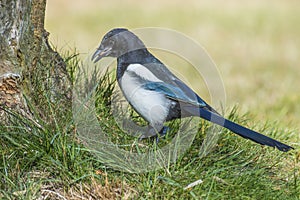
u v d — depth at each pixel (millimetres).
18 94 9172
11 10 9094
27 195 8312
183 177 8742
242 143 9992
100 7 36875
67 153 8750
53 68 9914
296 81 21609
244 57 26250
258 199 8742
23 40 9305
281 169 9953
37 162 8719
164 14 35750
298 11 37375
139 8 37344
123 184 8609
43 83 9609
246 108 16094
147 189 8555
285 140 11102
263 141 9492
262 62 25234
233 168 9250
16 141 8820
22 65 9266
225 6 38438
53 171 8688
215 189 8625
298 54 26766
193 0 40312
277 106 16766
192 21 33969
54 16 33812
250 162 9594
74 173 8672
